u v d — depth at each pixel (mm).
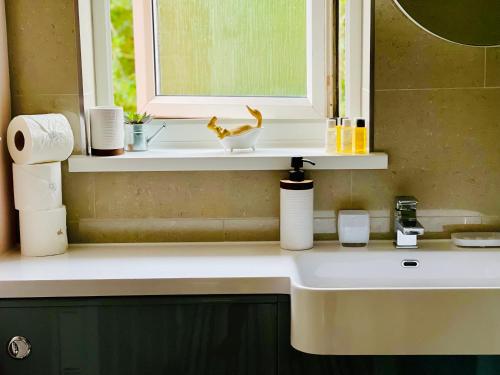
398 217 1897
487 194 1971
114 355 1687
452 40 1878
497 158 1953
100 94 2076
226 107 2104
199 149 2084
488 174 1962
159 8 2090
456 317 1544
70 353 1686
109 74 2078
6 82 1898
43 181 1843
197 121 2100
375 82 1918
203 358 1687
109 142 1925
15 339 1675
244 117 2105
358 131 1924
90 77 2029
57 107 1933
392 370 1652
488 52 1904
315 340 1555
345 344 1553
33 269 1746
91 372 1691
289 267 1739
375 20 1890
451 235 1967
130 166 1917
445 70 1910
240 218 1997
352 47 2012
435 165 1958
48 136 1811
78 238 1999
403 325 1546
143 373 1693
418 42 1898
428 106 1928
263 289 1658
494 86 1919
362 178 1972
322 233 2002
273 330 1674
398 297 1536
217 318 1674
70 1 1887
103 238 2000
